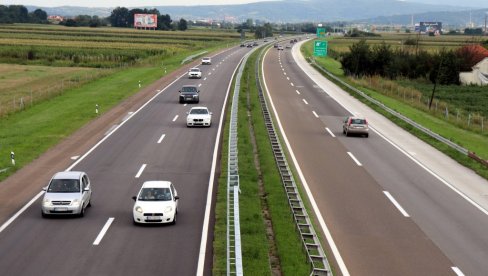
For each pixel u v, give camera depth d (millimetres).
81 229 21625
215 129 43906
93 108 51969
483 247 20297
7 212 23766
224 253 18812
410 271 17828
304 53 146250
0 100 59938
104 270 17500
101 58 118000
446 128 48438
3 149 35656
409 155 36906
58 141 38625
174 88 68375
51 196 23000
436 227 22484
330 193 27109
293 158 34656
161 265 18016
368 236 21141
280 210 23484
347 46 183750
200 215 23609
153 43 169750
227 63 104938
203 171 31188
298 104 59562
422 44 181125
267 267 17375
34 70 98312
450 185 29531
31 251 19109
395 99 66875
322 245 20016
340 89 74562
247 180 28453
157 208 22047
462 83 95062
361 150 37875
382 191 27781
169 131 42875
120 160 33594
